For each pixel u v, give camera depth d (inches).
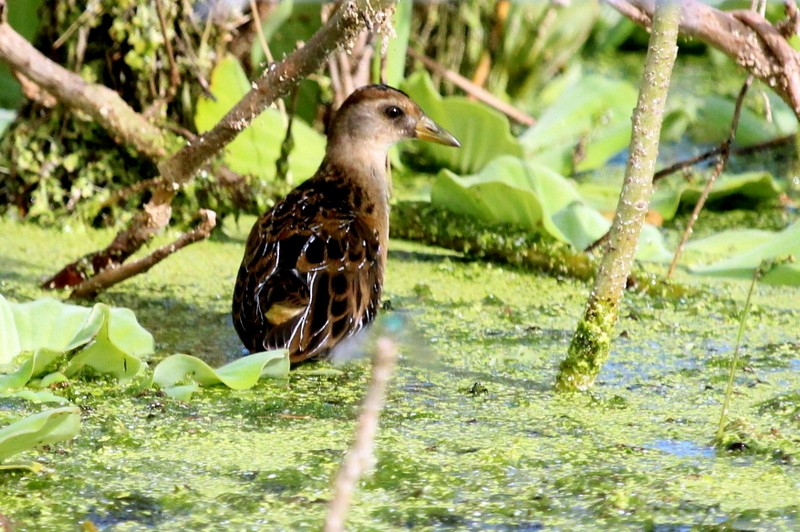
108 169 411.5
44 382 275.6
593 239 403.9
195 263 388.5
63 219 409.1
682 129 528.1
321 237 315.9
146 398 270.4
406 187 467.5
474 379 294.5
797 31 331.6
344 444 246.4
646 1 331.3
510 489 225.8
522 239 397.7
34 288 355.9
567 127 501.0
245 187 416.8
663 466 238.1
